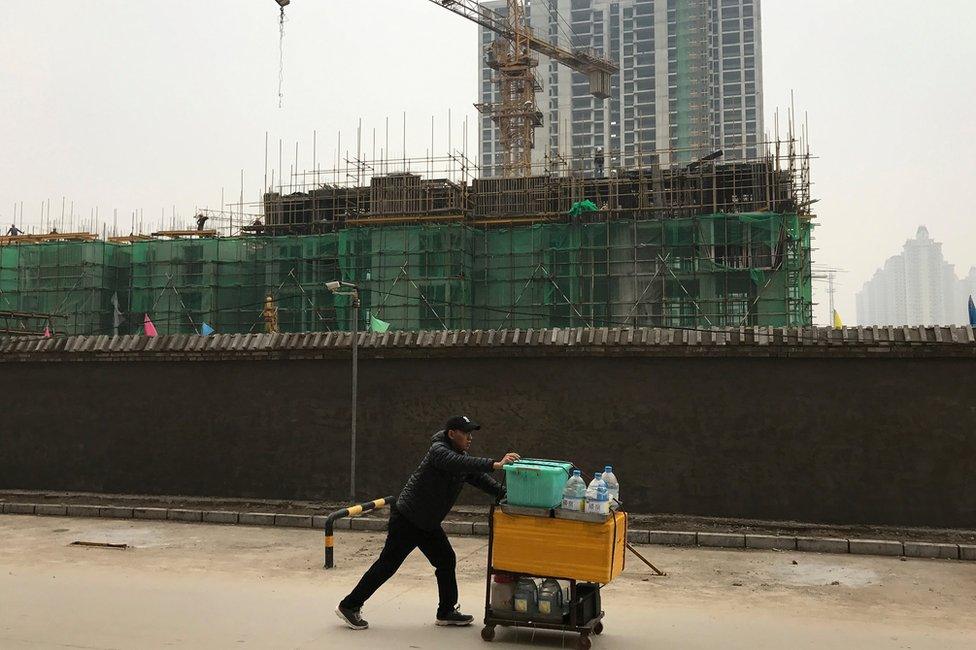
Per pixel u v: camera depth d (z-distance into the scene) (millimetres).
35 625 7633
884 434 13336
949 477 13070
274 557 11398
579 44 143500
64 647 6934
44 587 9352
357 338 15500
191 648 6918
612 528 7242
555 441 14555
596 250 34188
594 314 33906
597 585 7645
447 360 15164
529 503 7328
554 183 36344
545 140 141875
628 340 14273
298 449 15773
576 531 7207
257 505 15328
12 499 16172
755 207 34406
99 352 16766
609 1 142750
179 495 16219
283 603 8609
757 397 13859
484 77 151625
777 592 9531
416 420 15203
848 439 13461
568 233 34656
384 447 15305
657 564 11203
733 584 9953
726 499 13836
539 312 34469
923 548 11859
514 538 7344
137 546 12250
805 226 35438
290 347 15758
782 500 13617
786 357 13742
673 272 33312
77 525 14180
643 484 14156
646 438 14219
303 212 40250
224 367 16297
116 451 16641
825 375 13633
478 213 36594
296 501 15570
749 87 143250
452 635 7438
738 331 13898
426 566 10805
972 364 13109
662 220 33438
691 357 14102
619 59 142000
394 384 15367
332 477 15562
